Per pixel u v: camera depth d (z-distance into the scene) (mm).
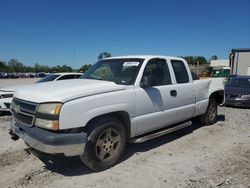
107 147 4078
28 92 3959
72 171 4043
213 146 5227
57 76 10539
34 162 4375
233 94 10453
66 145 3537
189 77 5820
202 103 6246
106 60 5422
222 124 7125
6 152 4820
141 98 4480
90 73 5289
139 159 4512
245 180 3713
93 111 3764
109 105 3971
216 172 3982
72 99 3600
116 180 3744
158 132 4984
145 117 4574
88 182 3688
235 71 30406
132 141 4523
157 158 4562
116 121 4141
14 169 4109
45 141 3506
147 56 4961
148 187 3543
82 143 3639
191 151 4926
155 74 4934
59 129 3492
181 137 5836
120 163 4336
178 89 5324
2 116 8281
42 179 3781
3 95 8320
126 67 4793
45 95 3658
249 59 29469
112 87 4113
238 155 4711
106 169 4098
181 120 5605
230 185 3570
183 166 4219
